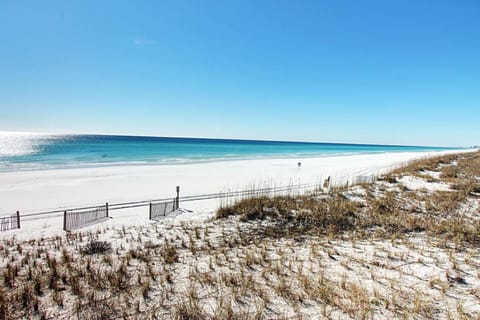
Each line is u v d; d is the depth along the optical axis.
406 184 11.80
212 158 40.88
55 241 6.23
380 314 2.81
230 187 16.47
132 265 4.34
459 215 7.09
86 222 8.66
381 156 55.41
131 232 6.60
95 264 4.43
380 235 5.47
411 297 3.11
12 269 4.25
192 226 6.78
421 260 4.11
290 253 4.66
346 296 3.17
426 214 7.22
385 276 3.64
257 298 3.21
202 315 2.89
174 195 14.09
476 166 18.67
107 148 56.28
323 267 4.01
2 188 15.96
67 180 18.91
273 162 36.38
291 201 8.71
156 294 3.39
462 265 3.89
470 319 2.67
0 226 8.46
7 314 3.03
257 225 6.57
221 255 4.70
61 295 3.41
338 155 58.16
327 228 6.15
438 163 20.78
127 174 22.25
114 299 3.29
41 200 13.11
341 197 9.39
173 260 4.49
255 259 4.38
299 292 3.30
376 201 8.52
